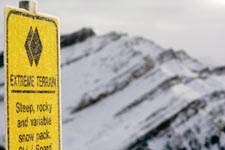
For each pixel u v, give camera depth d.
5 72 2.02
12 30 2.05
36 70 2.17
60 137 2.33
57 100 2.31
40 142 2.20
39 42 2.19
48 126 2.25
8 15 2.03
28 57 2.13
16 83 2.07
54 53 2.29
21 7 2.14
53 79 2.29
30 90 2.14
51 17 2.26
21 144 2.10
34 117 2.17
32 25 2.15
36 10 2.17
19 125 2.09
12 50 2.05
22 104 2.10
